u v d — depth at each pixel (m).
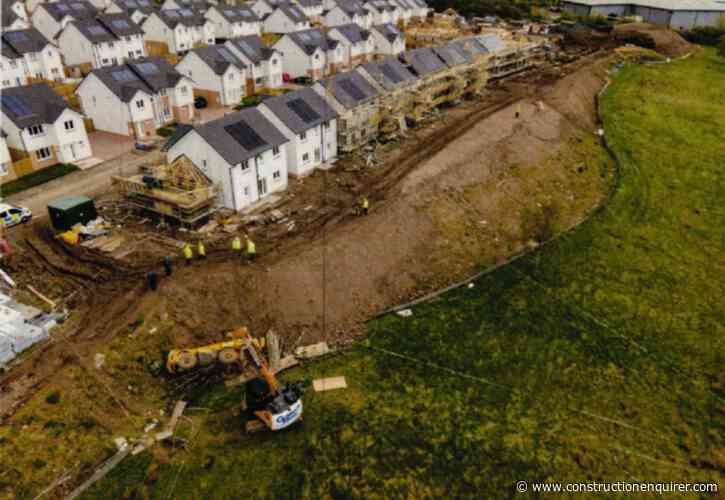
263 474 27.27
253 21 110.62
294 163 53.41
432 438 30.06
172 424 29.31
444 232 47.50
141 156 58.34
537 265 46.28
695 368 36.81
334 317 37.69
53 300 35.38
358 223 45.16
